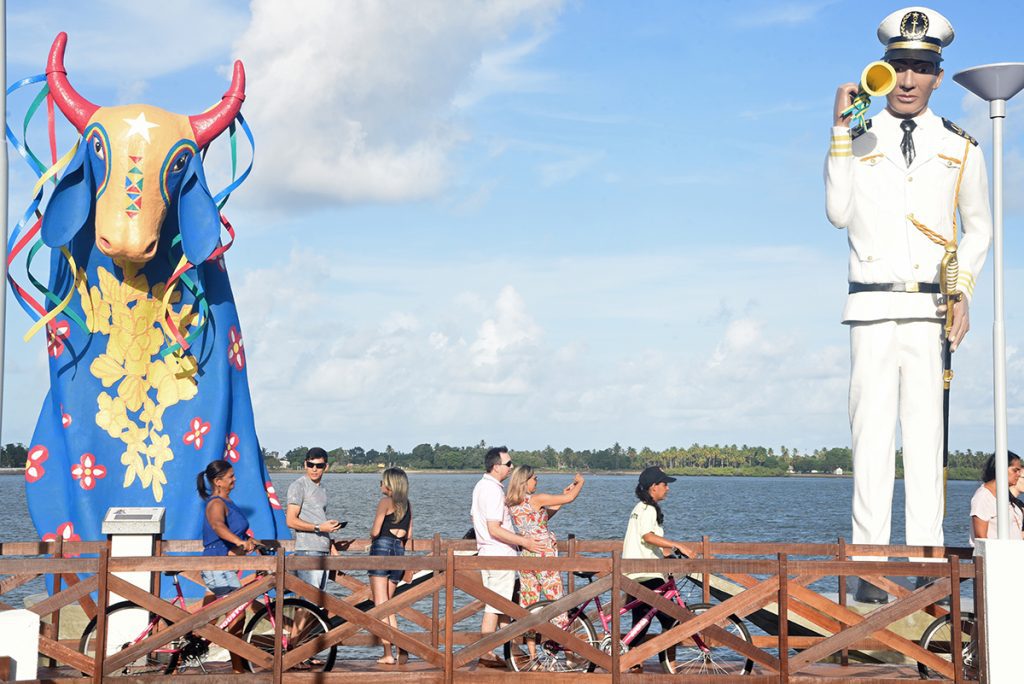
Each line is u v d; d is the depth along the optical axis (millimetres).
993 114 11172
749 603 10070
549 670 10297
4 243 9258
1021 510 11484
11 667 8375
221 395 14078
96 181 13398
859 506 13383
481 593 9812
